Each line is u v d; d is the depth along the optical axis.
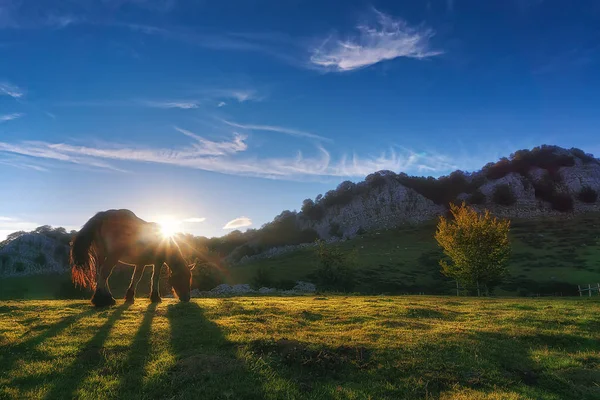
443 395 7.09
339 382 7.44
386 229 173.75
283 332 10.44
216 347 8.90
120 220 14.21
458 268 44.06
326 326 11.48
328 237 193.25
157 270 15.92
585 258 95.44
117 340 9.22
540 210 179.88
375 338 9.96
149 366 7.66
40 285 94.75
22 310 13.18
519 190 199.00
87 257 13.69
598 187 193.25
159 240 15.35
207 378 7.23
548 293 70.81
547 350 9.73
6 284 94.94
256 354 8.55
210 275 67.56
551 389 7.67
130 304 14.74
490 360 8.74
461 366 8.26
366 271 96.38
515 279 80.94
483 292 48.44
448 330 11.06
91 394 6.49
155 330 10.17
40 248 161.50
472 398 6.88
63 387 6.77
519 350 9.66
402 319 12.88
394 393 7.07
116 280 75.12
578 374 8.15
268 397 6.54
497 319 13.27
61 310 13.20
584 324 12.55
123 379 7.08
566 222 149.00
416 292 78.62
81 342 9.05
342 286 79.69
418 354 8.80
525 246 113.75
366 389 7.14
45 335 9.63
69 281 65.81
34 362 7.80
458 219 43.06
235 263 152.38
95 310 13.11
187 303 15.06
